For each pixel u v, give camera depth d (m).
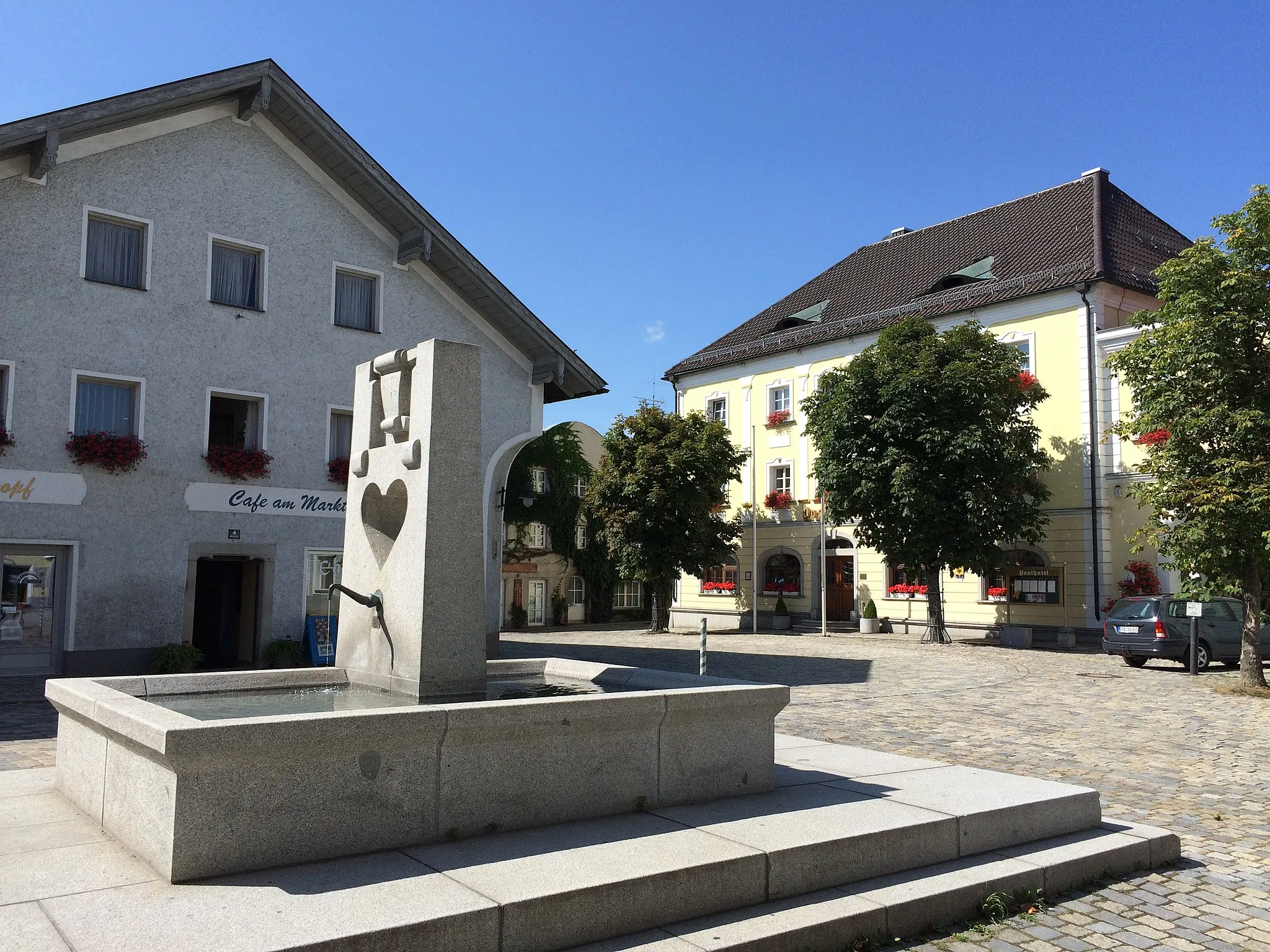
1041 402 30.44
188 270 16.95
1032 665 21.44
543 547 43.03
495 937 3.96
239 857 4.37
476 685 6.73
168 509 16.47
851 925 4.62
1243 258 16.39
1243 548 16.09
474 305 20.03
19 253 15.25
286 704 6.41
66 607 15.51
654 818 5.51
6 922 3.76
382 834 4.75
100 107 15.24
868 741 11.02
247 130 17.80
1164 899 5.52
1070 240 32.22
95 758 5.37
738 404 40.62
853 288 40.16
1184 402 16.53
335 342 18.55
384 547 7.49
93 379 16.06
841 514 28.94
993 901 5.16
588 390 20.89
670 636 33.28
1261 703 14.96
